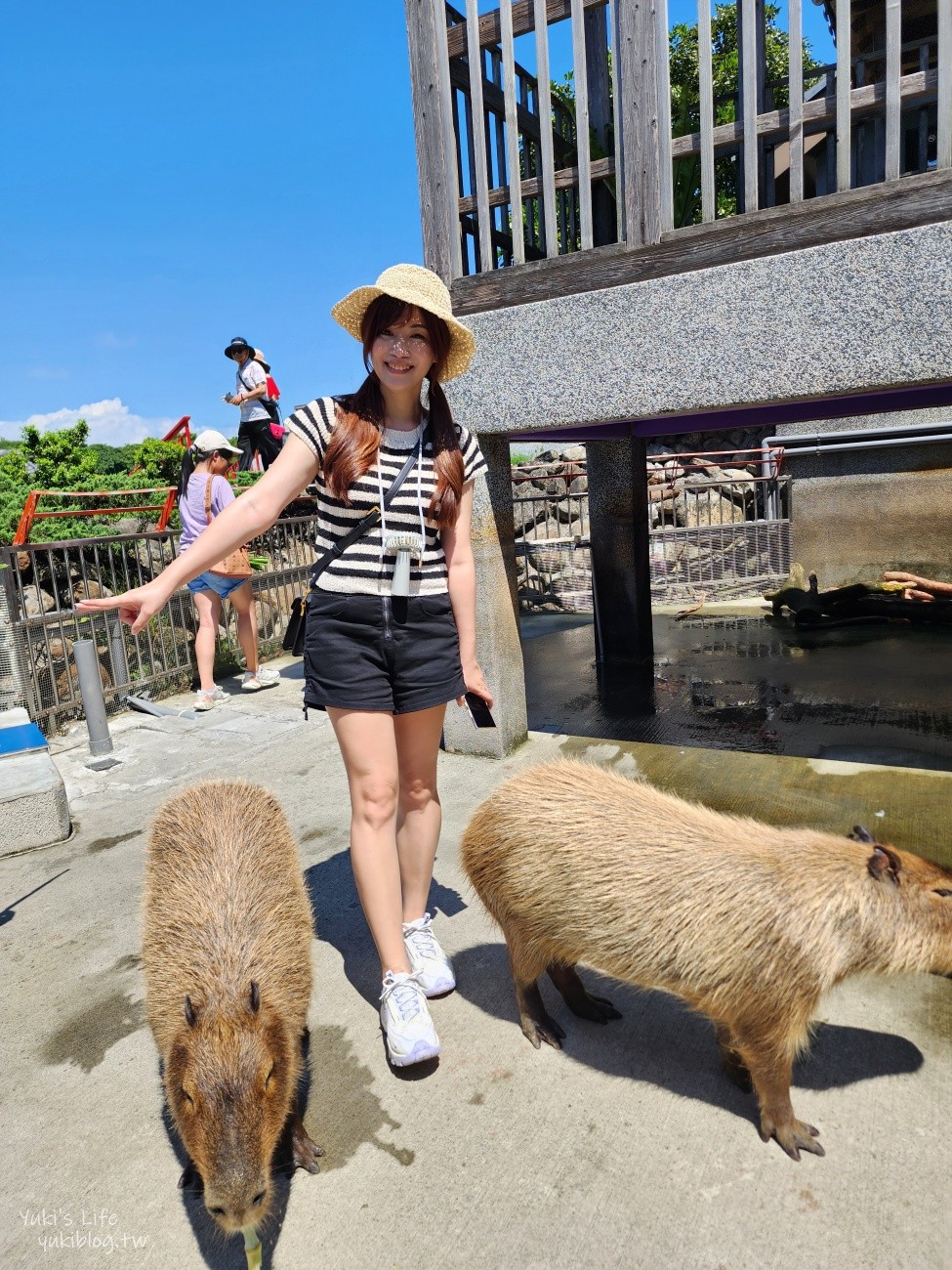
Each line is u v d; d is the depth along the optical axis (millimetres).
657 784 4363
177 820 2578
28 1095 2344
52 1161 2100
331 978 2826
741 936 1921
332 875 3559
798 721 5320
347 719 2371
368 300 2324
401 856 2680
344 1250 1785
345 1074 2342
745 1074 2180
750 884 1964
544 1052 2379
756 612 9602
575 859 2162
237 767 5090
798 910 1901
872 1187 1853
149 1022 2027
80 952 3086
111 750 5555
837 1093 2143
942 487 9258
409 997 2344
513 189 4285
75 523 7832
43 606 6441
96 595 7035
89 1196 1984
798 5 3436
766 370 3689
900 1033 2369
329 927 3158
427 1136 2090
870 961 1950
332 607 2344
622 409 4090
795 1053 2066
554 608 10656
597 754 4906
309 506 9609
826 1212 1796
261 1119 1593
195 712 6516
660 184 3842
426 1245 1787
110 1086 2369
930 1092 2133
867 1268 1666
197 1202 1953
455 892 3350
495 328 4355
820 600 8742
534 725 5605
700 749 4891
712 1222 1790
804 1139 1970
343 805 4328
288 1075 1777
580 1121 2111
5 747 4516
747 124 3645
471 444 2539
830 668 6668
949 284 3242
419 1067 2332
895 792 4027
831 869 1981
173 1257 1806
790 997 1899
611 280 4055
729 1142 2008
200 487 6391
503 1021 2537
